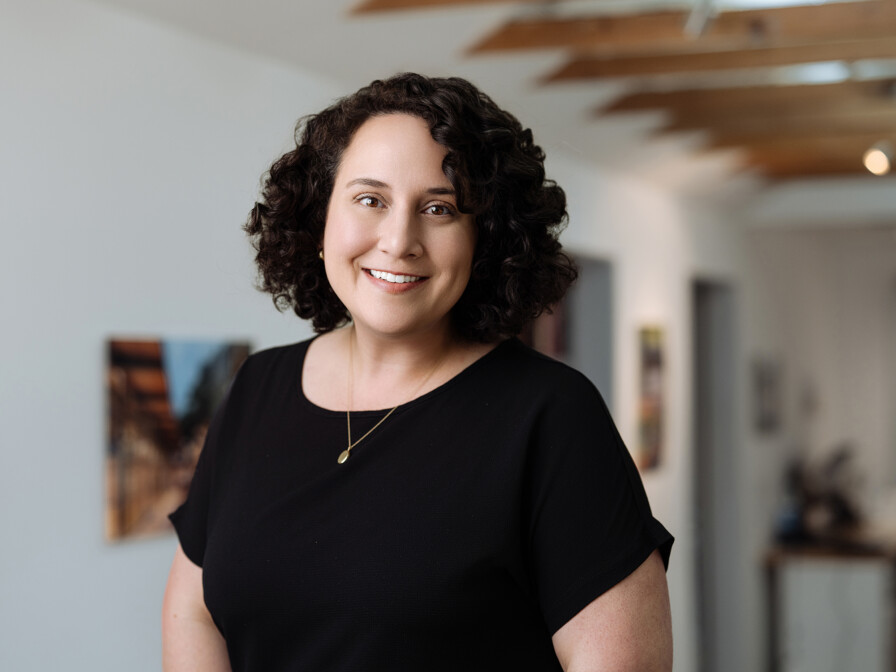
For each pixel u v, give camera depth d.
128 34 2.76
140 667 2.86
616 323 5.28
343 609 1.18
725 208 6.83
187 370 2.95
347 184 1.20
